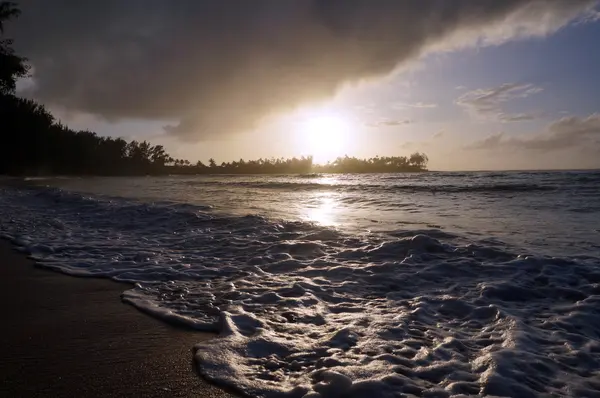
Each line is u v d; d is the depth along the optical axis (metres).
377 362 3.04
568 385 2.74
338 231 7.88
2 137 40.31
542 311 4.11
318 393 2.63
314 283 5.11
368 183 26.77
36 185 23.58
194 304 4.41
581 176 24.30
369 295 4.67
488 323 3.82
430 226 9.01
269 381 2.82
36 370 2.98
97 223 9.98
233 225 9.05
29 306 4.38
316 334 3.59
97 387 2.76
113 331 3.71
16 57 35.72
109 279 5.39
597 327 3.68
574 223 9.14
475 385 2.74
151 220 10.16
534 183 20.62
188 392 2.71
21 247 7.22
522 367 2.94
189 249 7.12
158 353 3.27
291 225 8.64
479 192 18.16
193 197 17.50
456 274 5.30
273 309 4.22
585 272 5.12
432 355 3.16
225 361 3.10
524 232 8.07
